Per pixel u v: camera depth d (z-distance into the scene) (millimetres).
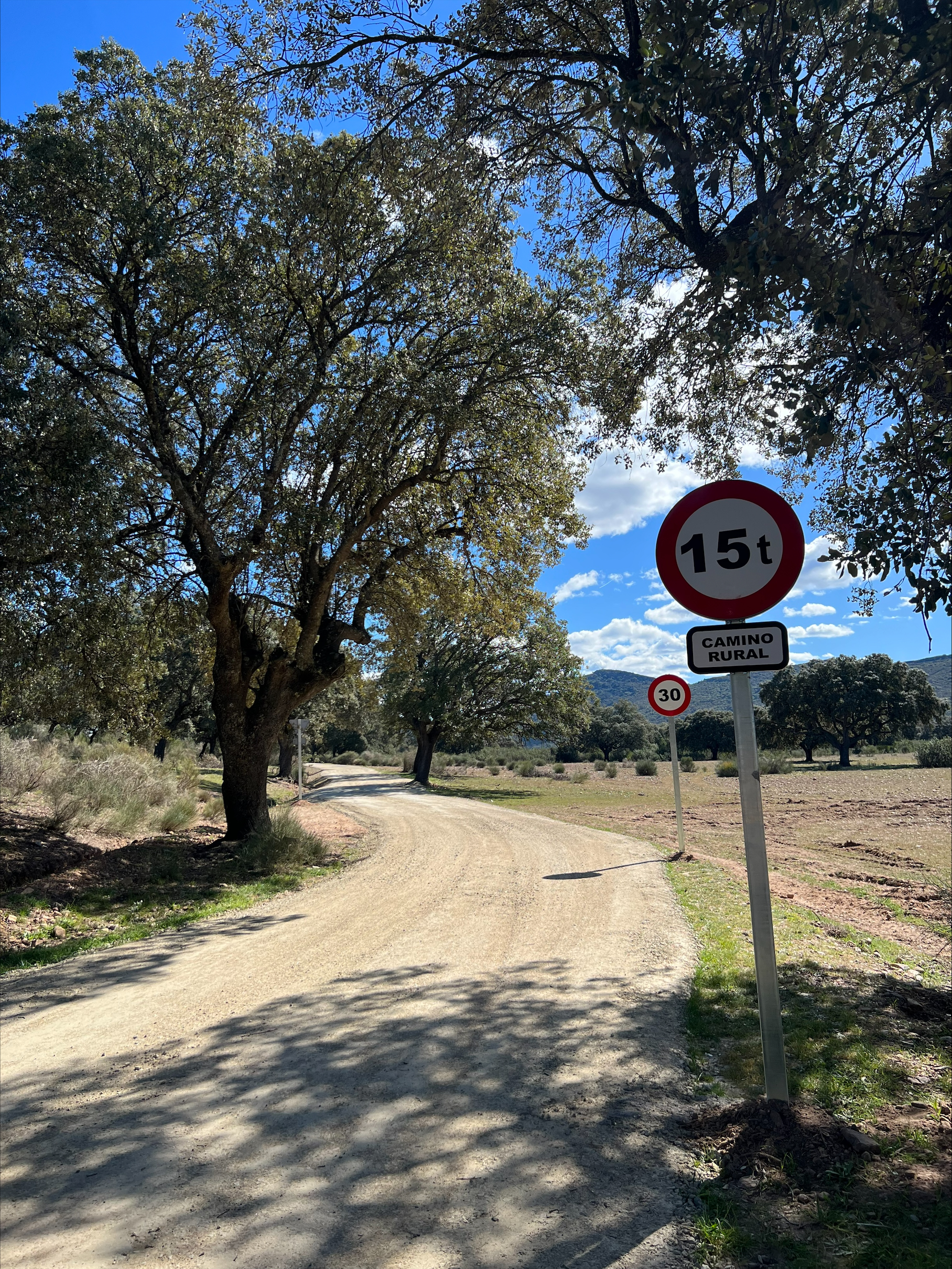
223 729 15516
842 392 5859
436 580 17422
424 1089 4418
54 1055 5043
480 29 7820
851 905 9961
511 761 77375
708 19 5652
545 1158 3662
